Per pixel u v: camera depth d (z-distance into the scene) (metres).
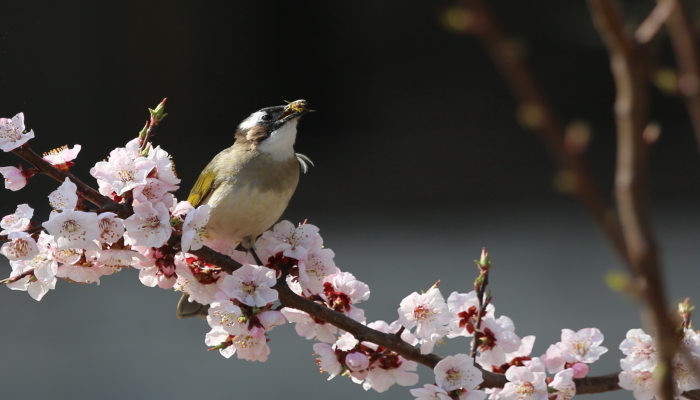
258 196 5.86
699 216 17.56
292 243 4.46
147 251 4.20
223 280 4.21
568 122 20.78
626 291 1.54
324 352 4.17
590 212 1.50
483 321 4.18
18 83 18.30
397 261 15.55
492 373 4.14
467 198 19.28
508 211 18.33
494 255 15.75
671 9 1.44
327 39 20.92
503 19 20.42
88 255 4.07
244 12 20.34
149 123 4.41
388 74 21.14
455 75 21.08
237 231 5.96
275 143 5.97
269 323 3.95
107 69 19.22
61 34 18.62
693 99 1.43
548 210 18.25
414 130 21.09
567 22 20.25
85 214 3.75
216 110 20.25
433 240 16.73
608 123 20.78
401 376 4.20
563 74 20.80
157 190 4.09
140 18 19.41
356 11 20.84
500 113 20.97
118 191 3.93
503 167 19.88
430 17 20.88
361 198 19.27
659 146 20.11
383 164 20.25
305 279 4.31
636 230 1.48
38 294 4.12
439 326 4.03
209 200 5.93
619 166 1.51
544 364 4.23
